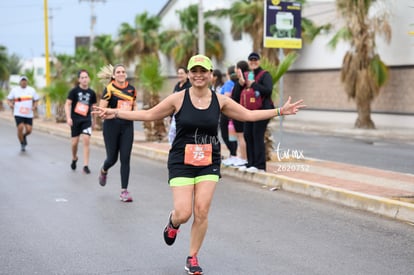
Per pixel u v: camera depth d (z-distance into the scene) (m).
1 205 15.09
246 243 11.43
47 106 51.72
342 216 13.65
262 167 18.52
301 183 16.36
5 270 9.85
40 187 17.70
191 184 9.41
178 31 64.69
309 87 50.56
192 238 9.62
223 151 24.61
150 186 17.94
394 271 9.68
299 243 11.41
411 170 20.39
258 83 17.56
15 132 39.81
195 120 9.23
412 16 39.81
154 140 29.33
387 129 39.25
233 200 15.59
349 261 10.23
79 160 24.17
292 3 21.64
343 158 23.95
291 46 21.70
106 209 14.59
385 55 41.91
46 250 11.02
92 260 10.38
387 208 13.57
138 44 67.00
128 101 15.68
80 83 20.38
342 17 39.12
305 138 34.28
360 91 38.75
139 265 10.10
